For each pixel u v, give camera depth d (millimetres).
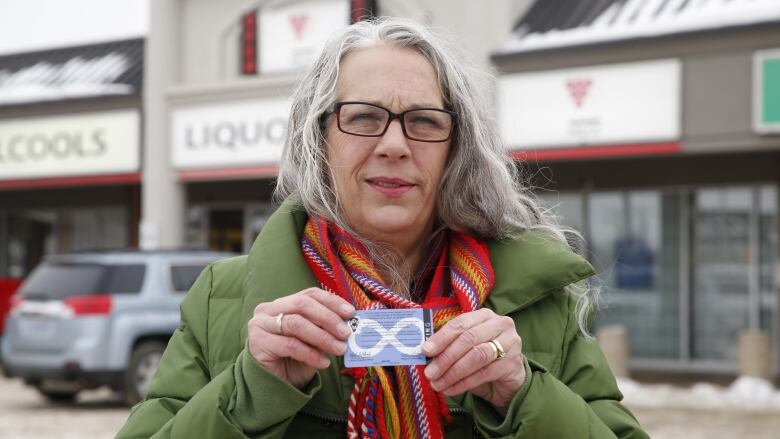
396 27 1882
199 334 1891
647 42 9578
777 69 9102
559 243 1975
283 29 11703
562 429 1662
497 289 1873
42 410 9148
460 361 1579
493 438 1680
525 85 10125
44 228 16047
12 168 13188
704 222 11961
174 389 1860
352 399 1753
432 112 1845
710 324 11938
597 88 9828
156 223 12125
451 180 1945
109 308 8812
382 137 1810
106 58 15633
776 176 11516
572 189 12328
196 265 9398
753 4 9477
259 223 14328
